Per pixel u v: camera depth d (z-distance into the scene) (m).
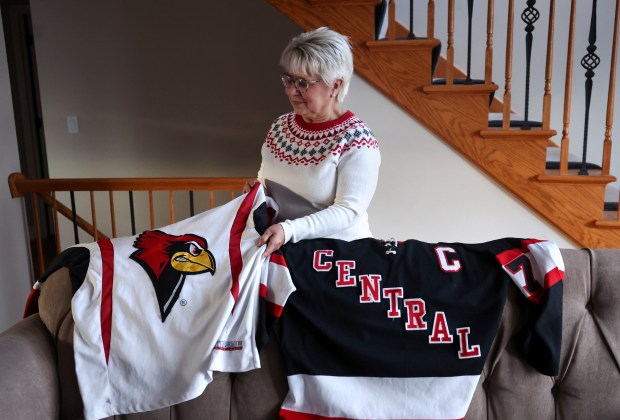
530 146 2.70
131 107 4.35
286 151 1.60
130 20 4.21
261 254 1.40
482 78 3.67
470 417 1.43
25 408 1.22
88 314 1.35
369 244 1.52
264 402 1.42
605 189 2.90
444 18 3.64
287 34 4.18
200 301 1.37
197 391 1.33
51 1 4.18
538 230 2.81
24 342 1.33
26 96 5.41
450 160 2.79
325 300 1.41
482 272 1.45
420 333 1.39
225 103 4.32
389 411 1.38
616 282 1.46
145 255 1.42
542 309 1.38
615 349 1.43
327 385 1.37
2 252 2.69
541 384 1.43
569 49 2.63
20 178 2.79
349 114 1.56
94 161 4.44
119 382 1.35
